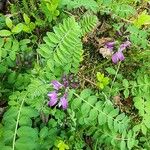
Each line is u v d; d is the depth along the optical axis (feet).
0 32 0.69
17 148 0.61
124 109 0.80
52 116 0.72
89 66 0.83
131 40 0.81
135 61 0.83
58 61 0.70
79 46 0.72
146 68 0.82
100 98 0.76
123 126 0.71
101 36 0.85
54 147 0.69
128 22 0.86
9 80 0.70
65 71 0.72
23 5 0.80
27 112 0.65
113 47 0.80
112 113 0.70
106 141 0.71
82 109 0.69
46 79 0.70
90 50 0.84
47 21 0.79
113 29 0.85
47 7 0.75
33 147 0.62
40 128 0.70
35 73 0.70
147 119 0.75
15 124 0.63
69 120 0.70
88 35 0.84
